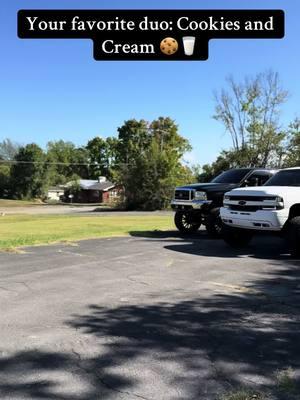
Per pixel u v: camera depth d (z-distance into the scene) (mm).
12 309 5523
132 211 41500
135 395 3387
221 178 14516
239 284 6949
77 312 5430
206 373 3762
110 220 21250
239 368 3859
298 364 3947
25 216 30312
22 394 3402
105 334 4688
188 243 11617
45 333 4699
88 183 91688
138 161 45344
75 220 21453
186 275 7570
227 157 45312
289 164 40688
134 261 8820
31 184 87125
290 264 8680
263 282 7094
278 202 9609
